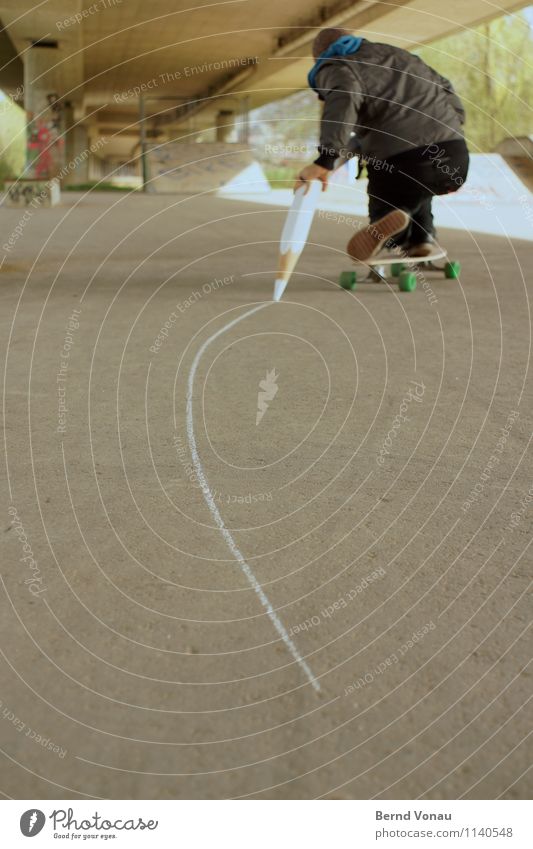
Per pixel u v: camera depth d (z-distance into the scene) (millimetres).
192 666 1263
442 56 25859
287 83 31578
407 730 1118
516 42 25594
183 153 25547
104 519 1798
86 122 37969
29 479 2020
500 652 1301
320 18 21703
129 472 2072
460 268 6062
